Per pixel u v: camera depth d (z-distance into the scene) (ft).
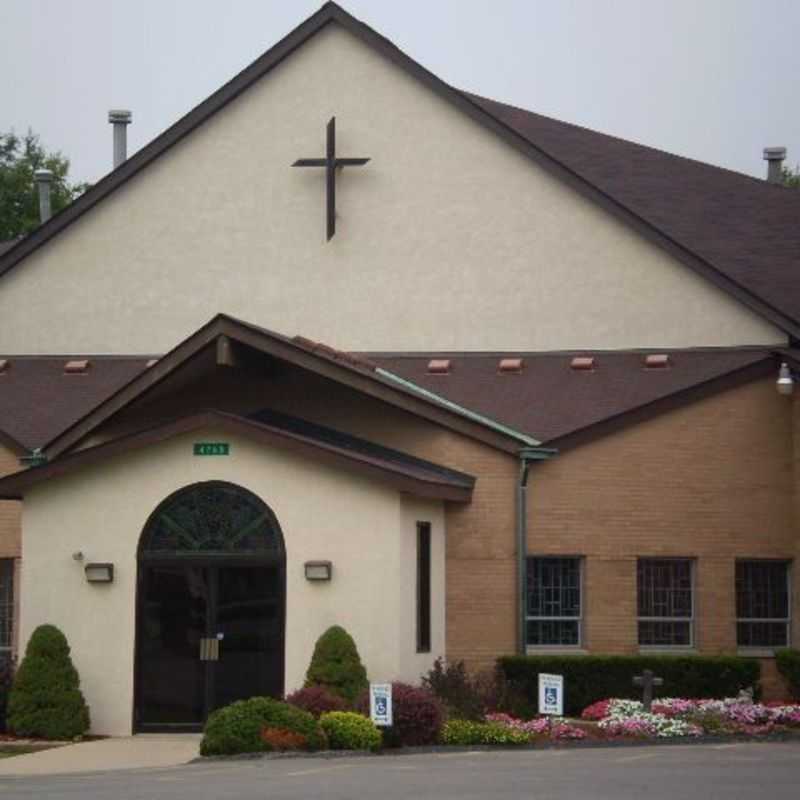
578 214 113.39
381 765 74.02
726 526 103.14
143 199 118.01
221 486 94.43
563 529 101.14
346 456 92.63
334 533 93.15
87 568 94.43
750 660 98.53
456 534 100.22
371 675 91.91
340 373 98.99
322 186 116.26
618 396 106.93
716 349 110.42
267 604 93.66
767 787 64.18
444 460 100.63
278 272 116.26
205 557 94.17
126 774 73.46
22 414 112.16
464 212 114.73
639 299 112.06
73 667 93.81
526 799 60.80
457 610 99.81
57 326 118.42
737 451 103.71
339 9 116.37
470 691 91.61
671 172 125.90
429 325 114.42
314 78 116.78
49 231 118.83
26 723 91.40
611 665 97.04
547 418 105.29
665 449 102.89
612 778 67.31
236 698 93.30
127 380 115.14
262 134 116.98
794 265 114.73
